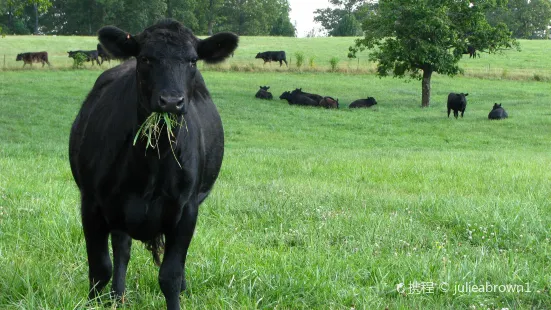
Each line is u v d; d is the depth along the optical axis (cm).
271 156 1809
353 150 2361
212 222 880
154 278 598
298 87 4753
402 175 1441
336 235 820
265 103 3947
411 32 3834
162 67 435
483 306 559
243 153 2005
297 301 559
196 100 570
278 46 7588
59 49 6769
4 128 2739
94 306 492
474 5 3822
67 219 735
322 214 930
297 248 745
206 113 581
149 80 437
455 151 2383
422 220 934
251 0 10738
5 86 4094
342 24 11650
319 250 718
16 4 3166
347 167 1558
